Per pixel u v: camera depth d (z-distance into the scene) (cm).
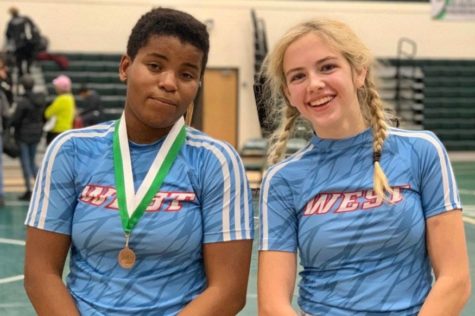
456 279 201
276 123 250
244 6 1681
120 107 1584
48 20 1605
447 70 1742
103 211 208
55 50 1611
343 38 213
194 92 213
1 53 1353
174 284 209
